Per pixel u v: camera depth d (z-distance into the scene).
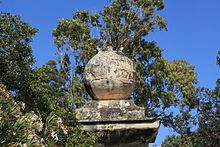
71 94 18.97
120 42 23.44
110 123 6.57
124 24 23.72
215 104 17.05
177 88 24.09
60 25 23.17
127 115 6.61
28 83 8.76
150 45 23.95
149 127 6.50
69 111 8.48
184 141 23.36
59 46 23.11
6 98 6.34
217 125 16.95
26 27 9.19
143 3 23.69
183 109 23.20
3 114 5.37
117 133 6.53
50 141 6.51
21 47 9.02
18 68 8.88
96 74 6.91
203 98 17.42
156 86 24.02
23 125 5.27
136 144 6.52
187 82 24.27
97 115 6.68
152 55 24.11
